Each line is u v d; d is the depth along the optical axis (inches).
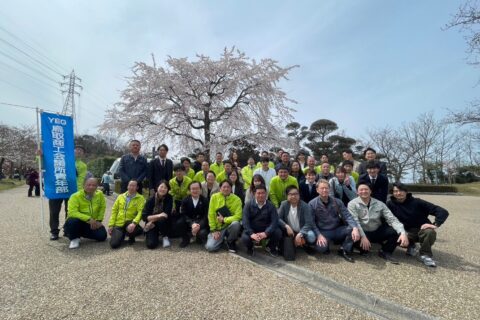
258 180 187.9
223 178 241.3
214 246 183.9
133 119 554.9
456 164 1264.8
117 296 119.5
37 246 189.8
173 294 122.0
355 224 172.6
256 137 605.6
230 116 580.7
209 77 581.6
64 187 212.5
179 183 226.2
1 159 1185.4
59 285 129.6
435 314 107.0
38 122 212.2
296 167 243.9
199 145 623.8
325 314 106.8
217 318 103.5
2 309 107.7
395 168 1175.0
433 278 141.4
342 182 210.5
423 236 162.1
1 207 378.9
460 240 224.2
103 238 202.2
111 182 605.3
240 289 127.8
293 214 185.9
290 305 113.4
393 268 155.4
